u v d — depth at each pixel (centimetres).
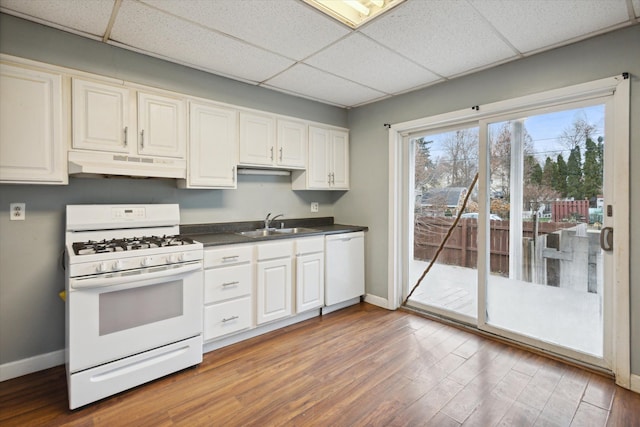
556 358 235
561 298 238
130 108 227
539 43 220
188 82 263
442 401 186
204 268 238
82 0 175
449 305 310
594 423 168
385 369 221
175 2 177
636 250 198
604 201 215
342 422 169
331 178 361
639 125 196
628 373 199
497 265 271
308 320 312
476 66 259
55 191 219
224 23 198
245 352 246
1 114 183
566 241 234
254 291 269
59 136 200
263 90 310
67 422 168
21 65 189
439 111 297
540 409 179
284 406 182
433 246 321
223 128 273
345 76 281
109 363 186
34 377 208
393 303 339
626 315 201
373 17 191
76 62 213
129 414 175
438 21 194
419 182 332
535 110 246
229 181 277
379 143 349
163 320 206
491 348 252
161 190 266
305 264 302
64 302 224
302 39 217
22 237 209
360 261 356
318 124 347
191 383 205
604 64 207
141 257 195
